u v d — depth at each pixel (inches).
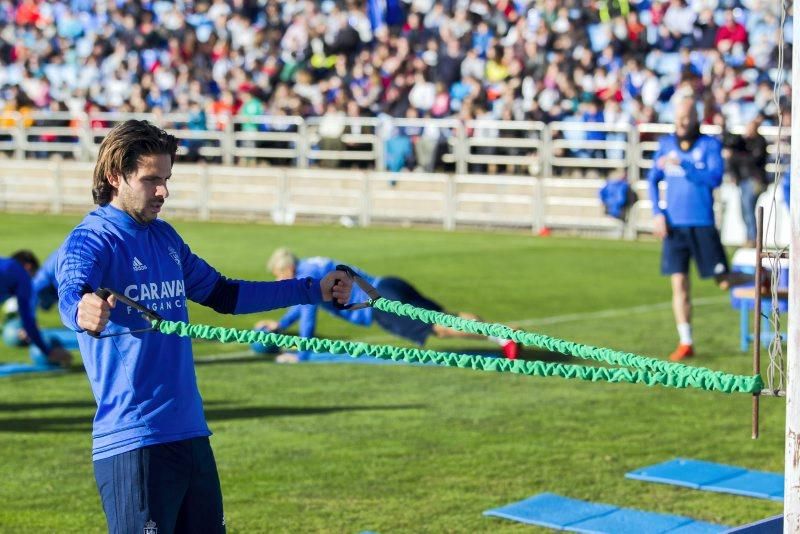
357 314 642.8
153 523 237.5
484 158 1362.0
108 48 1766.7
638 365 209.6
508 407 549.3
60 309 227.3
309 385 596.1
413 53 1499.8
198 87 1606.8
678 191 655.8
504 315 820.6
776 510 402.9
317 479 437.4
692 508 404.5
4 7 1955.0
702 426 515.5
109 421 240.2
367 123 1430.9
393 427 513.0
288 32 1636.3
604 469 450.9
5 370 627.2
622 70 1332.4
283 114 1517.0
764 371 617.0
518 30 1406.3
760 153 1115.3
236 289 261.3
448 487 427.8
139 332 235.0
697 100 1241.4
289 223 1457.9
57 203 1617.9
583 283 962.7
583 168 1336.1
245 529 382.6
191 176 1526.8
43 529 382.9
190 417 245.1
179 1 1813.5
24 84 1760.6
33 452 472.7
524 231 1338.6
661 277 997.2
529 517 391.5
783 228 854.5
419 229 1368.1
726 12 1355.8
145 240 245.0
